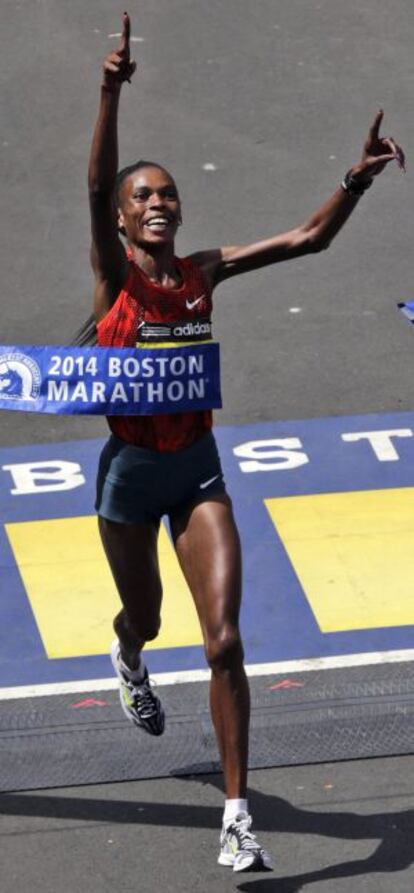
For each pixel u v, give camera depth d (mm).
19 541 36469
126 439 25406
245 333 45094
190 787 28297
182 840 26938
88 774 28625
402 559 35469
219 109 55531
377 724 29812
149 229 24938
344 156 52938
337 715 30094
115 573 26266
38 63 58219
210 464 25703
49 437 40875
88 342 26188
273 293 47000
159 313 25078
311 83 56906
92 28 60156
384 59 58344
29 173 52750
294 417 41438
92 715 30375
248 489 38375
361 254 48719
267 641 32656
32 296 46594
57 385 25531
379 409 41781
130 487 25484
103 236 24578
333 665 31797
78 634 33031
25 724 30094
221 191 51312
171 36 59656
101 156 24016
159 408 25141
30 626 33312
